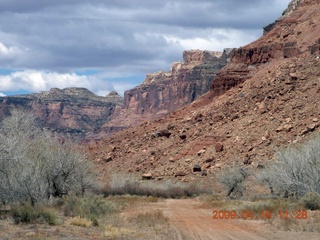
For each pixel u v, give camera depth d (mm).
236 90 95062
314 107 70438
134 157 84875
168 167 73438
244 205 34188
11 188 29406
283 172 36031
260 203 33812
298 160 35344
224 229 23484
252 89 88000
